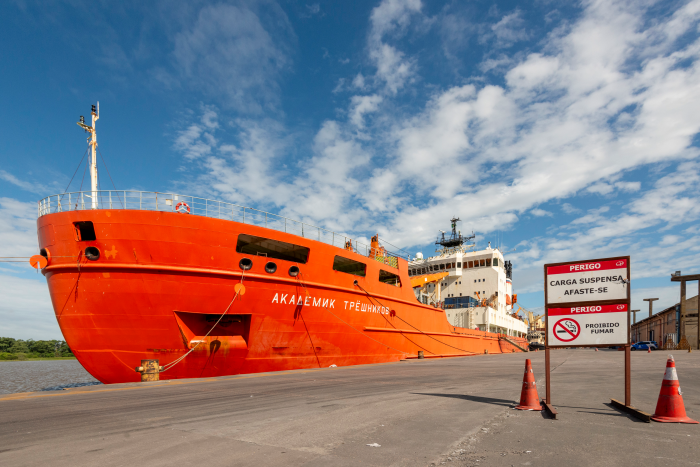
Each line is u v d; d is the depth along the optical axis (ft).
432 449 15.16
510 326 166.71
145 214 48.52
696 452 14.46
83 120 57.88
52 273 49.60
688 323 158.81
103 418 21.72
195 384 37.63
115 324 49.26
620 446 15.28
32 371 167.12
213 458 14.37
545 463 13.29
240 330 57.41
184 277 50.29
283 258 69.41
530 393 23.56
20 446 16.22
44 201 52.70
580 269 24.21
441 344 106.01
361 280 74.59
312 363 65.51
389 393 30.55
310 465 13.44
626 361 22.62
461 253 152.56
